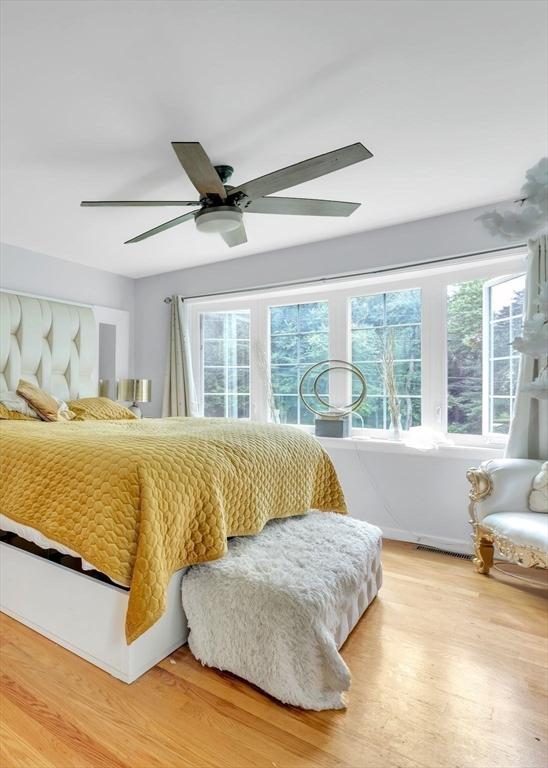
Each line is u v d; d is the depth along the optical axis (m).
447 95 1.78
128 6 1.34
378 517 3.34
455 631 1.96
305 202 2.10
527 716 1.46
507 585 2.44
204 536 1.75
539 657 1.78
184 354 4.32
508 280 2.98
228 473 1.92
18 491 1.91
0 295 3.47
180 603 1.81
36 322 3.66
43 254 3.88
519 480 2.50
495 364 3.06
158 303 4.59
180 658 1.75
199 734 1.37
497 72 1.65
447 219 3.04
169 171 2.38
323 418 3.59
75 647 1.77
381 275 3.31
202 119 1.91
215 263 4.17
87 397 4.00
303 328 3.88
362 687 1.59
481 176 2.50
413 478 3.21
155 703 1.50
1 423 2.74
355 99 1.79
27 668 1.68
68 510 1.71
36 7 1.34
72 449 1.84
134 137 2.05
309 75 1.65
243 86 1.70
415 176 2.49
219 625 1.66
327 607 1.61
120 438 2.03
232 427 2.62
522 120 1.96
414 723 1.42
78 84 1.68
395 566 2.71
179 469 1.72
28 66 1.58
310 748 1.33
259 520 2.06
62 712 1.45
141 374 4.70
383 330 3.50
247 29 1.43
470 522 2.68
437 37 1.48
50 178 2.46
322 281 3.57
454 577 2.54
